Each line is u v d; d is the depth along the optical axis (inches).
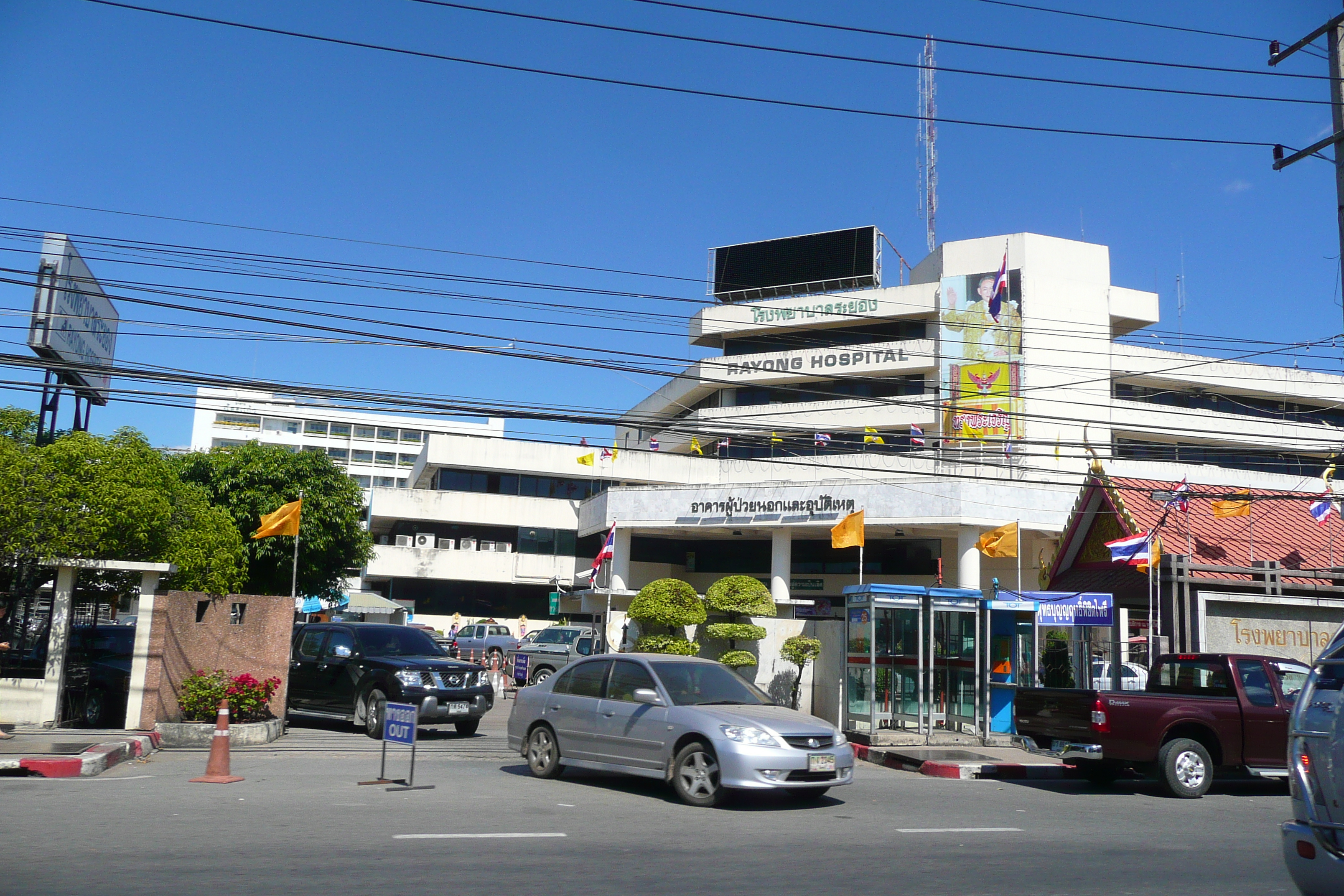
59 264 858.8
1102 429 1905.8
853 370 1998.0
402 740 459.5
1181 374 1969.7
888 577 1860.2
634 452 2091.5
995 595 759.1
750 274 2236.7
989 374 1904.5
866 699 739.4
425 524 2043.6
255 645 691.4
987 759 623.5
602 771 522.9
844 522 968.9
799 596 1919.3
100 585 692.7
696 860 313.9
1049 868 321.7
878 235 2154.3
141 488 671.8
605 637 1142.3
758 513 1686.8
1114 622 708.0
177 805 389.1
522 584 2060.8
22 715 633.0
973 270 1990.7
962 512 1550.2
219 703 634.8
